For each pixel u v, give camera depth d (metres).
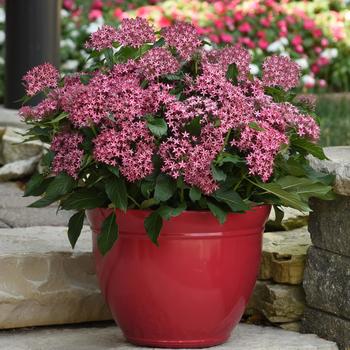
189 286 3.80
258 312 4.48
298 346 4.05
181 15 11.94
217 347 3.96
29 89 3.91
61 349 4.02
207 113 3.71
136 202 3.76
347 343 4.09
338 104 9.59
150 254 3.78
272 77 4.00
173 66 3.77
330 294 4.16
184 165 3.59
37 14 7.21
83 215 3.88
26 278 4.26
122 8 12.85
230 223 3.78
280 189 3.71
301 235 4.73
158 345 3.91
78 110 3.62
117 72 3.85
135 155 3.60
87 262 4.38
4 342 4.14
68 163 3.68
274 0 13.25
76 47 10.57
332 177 3.97
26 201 5.92
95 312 4.39
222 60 3.96
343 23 12.97
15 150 6.59
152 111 3.69
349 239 4.06
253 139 3.71
